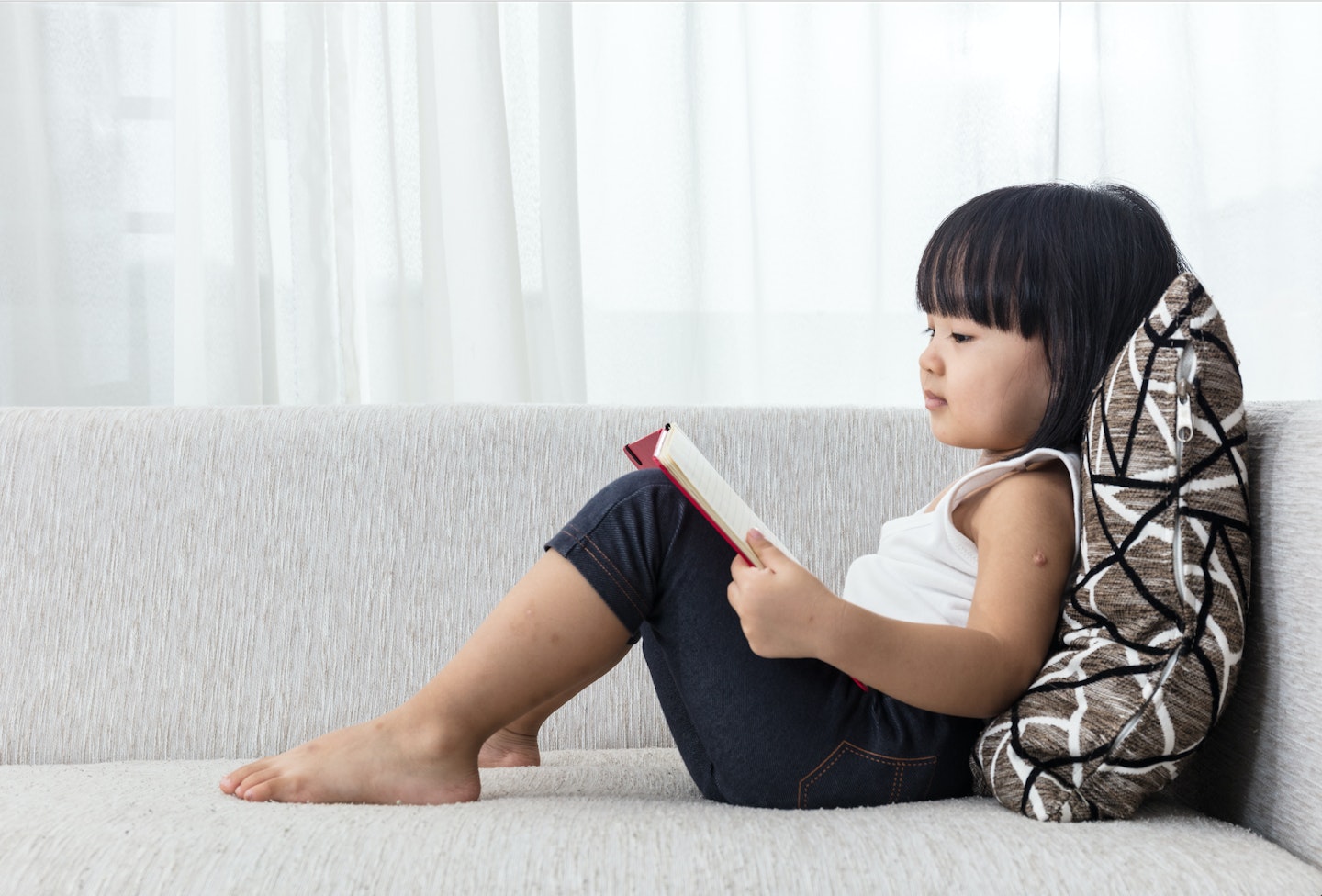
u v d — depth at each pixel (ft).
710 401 5.70
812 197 5.67
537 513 3.56
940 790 2.45
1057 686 2.22
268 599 3.49
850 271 5.70
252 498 3.53
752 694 2.37
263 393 5.12
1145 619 2.17
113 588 3.46
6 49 4.98
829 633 2.18
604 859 1.88
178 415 3.62
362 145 5.22
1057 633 2.40
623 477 2.53
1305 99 5.86
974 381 2.59
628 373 5.64
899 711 2.43
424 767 2.38
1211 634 2.12
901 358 5.72
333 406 3.68
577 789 2.66
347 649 3.48
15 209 5.00
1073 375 2.51
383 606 3.51
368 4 5.18
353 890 1.80
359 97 5.21
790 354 5.72
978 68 5.67
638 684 3.52
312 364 5.12
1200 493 2.17
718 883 1.82
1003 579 2.38
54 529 3.47
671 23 5.57
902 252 5.71
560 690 2.43
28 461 3.50
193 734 3.42
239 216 4.93
